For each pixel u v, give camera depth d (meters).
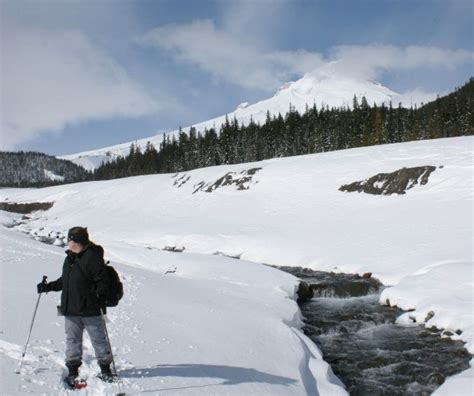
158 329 9.33
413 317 14.27
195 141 108.38
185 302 12.52
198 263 21.59
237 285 16.94
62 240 36.84
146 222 47.97
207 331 9.80
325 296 18.56
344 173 41.34
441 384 9.73
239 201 45.09
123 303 11.21
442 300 14.38
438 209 28.19
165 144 122.81
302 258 25.75
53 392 5.64
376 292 18.62
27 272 13.35
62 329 8.20
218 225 38.75
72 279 5.96
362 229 28.50
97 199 68.31
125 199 63.25
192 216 45.53
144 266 22.47
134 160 127.00
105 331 6.14
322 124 102.25
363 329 13.92
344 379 10.16
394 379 10.13
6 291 10.55
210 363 7.79
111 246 26.83
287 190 43.03
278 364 8.78
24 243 20.59
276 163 53.06
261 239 31.09
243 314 12.08
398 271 19.84
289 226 33.72
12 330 7.68
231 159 98.31
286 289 17.33
